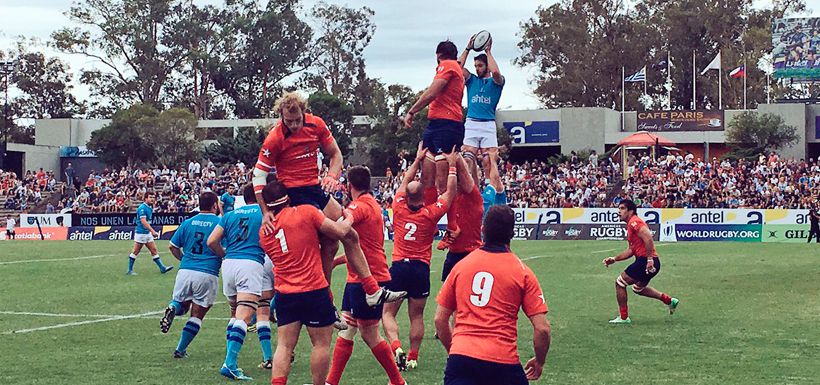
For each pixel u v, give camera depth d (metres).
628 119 58.66
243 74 78.38
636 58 72.69
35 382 10.27
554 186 46.53
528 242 36.41
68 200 53.03
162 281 21.41
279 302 8.70
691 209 38.41
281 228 8.62
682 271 23.23
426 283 11.27
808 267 23.98
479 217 12.09
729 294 18.48
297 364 11.52
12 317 15.57
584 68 73.31
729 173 46.06
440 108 11.83
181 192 51.00
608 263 14.97
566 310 16.23
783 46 56.97
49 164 64.31
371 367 11.23
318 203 9.29
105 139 60.84
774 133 54.84
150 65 75.75
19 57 80.81
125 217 43.12
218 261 11.82
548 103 77.12
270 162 9.05
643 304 17.03
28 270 23.86
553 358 11.67
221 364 11.40
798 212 37.31
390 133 58.81
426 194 11.94
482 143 14.11
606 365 11.20
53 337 13.50
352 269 9.88
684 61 73.81
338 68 81.56
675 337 13.30
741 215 37.91
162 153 61.38
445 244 12.09
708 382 10.18
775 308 16.41
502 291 6.70
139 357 11.87
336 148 9.38
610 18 73.69
